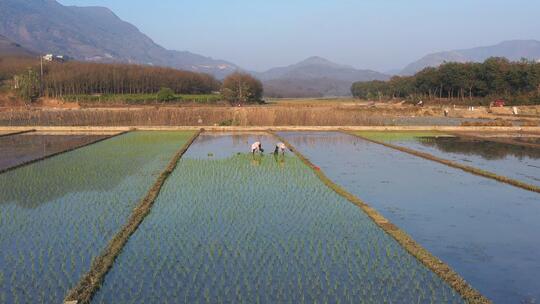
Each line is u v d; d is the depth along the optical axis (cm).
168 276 1008
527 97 6775
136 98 7594
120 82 8819
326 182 1903
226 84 8312
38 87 7588
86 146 2930
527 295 967
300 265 1074
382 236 1277
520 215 1523
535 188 1838
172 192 1747
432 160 2530
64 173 2067
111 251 1116
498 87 7456
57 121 4550
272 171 2155
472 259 1153
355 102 9769
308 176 2048
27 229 1305
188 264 1071
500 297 959
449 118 5425
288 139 3472
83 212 1470
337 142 3297
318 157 2620
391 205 1634
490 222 1448
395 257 1128
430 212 1552
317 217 1445
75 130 3966
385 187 1902
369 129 4109
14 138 3397
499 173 2198
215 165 2302
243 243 1209
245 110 4516
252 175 2062
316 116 4434
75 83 8319
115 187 1805
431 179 2056
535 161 2539
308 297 923
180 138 3397
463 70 7856
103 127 4000
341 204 1595
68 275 1008
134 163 2322
